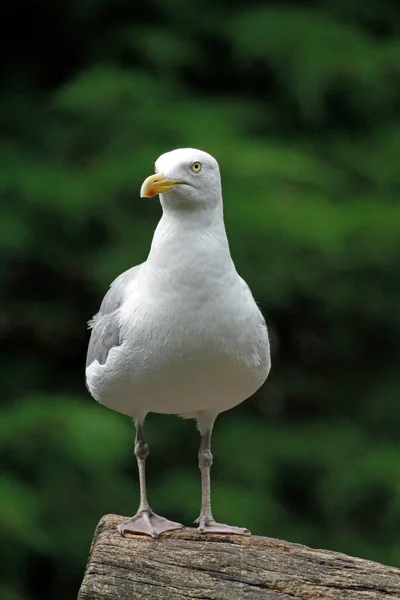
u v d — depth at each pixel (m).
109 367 8.02
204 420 8.62
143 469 8.51
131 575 7.84
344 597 7.51
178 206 7.85
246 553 7.79
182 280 7.75
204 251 7.79
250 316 7.91
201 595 7.67
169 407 8.31
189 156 7.84
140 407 8.37
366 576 7.55
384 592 7.50
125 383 8.05
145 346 7.83
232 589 7.65
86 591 7.82
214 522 8.41
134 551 7.93
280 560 7.72
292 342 16.44
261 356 8.06
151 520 8.23
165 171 7.81
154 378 7.95
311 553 7.73
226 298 7.80
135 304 7.89
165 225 7.89
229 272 7.86
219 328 7.78
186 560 7.82
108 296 8.45
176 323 7.75
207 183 7.84
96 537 8.20
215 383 8.02
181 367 7.86
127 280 8.34
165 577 7.78
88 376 8.44
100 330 8.35
